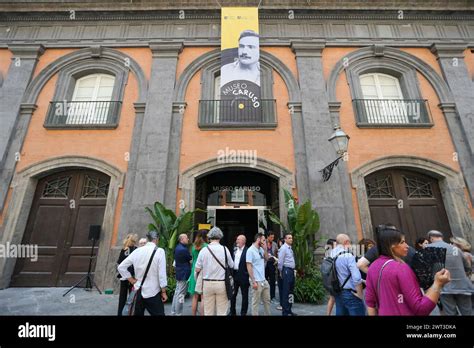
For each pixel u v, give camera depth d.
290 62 8.92
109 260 6.75
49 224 7.54
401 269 2.02
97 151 7.81
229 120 8.10
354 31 9.23
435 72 8.70
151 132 7.84
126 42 9.05
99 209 7.66
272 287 5.95
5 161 7.66
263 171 7.71
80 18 9.36
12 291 6.56
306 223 6.30
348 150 7.80
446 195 7.52
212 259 3.82
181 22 9.36
